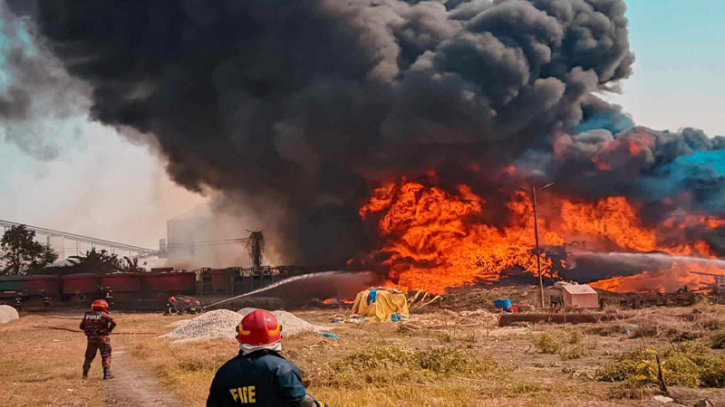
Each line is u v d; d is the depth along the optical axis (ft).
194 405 34.35
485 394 35.94
